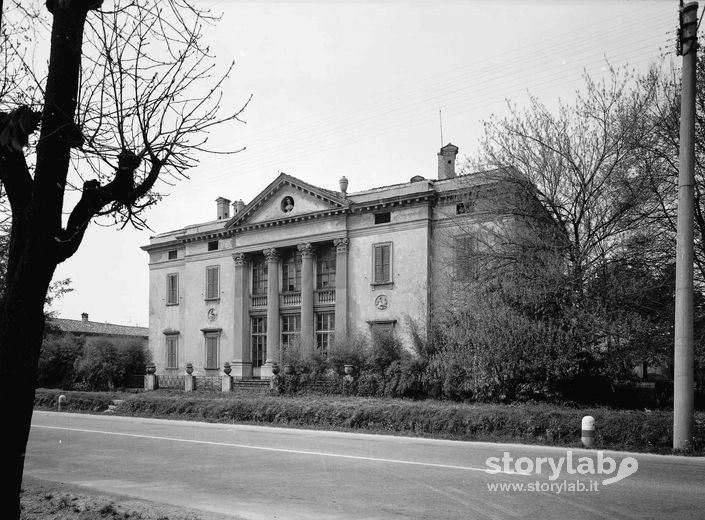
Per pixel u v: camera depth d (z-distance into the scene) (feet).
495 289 69.87
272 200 128.98
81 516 22.93
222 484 33.35
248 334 132.57
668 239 65.77
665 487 31.22
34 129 17.11
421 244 106.63
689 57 44.88
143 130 18.22
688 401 43.65
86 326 212.84
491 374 68.33
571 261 68.39
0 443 16.33
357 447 50.06
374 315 111.04
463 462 40.45
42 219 17.12
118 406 98.53
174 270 151.02
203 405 86.28
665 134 65.57
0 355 16.62
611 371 65.51
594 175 69.15
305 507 27.37
